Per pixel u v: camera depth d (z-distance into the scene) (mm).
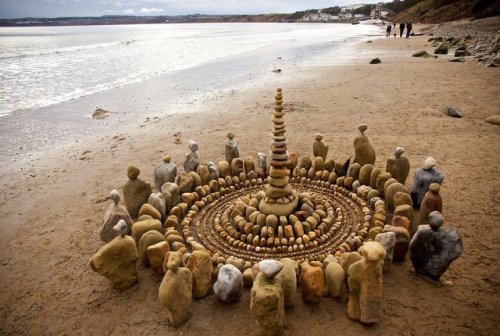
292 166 8234
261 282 4348
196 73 27328
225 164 7996
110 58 36969
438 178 6660
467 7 64688
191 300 5055
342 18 186000
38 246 6641
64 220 7477
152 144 11664
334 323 4629
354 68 24984
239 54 40375
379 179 7020
